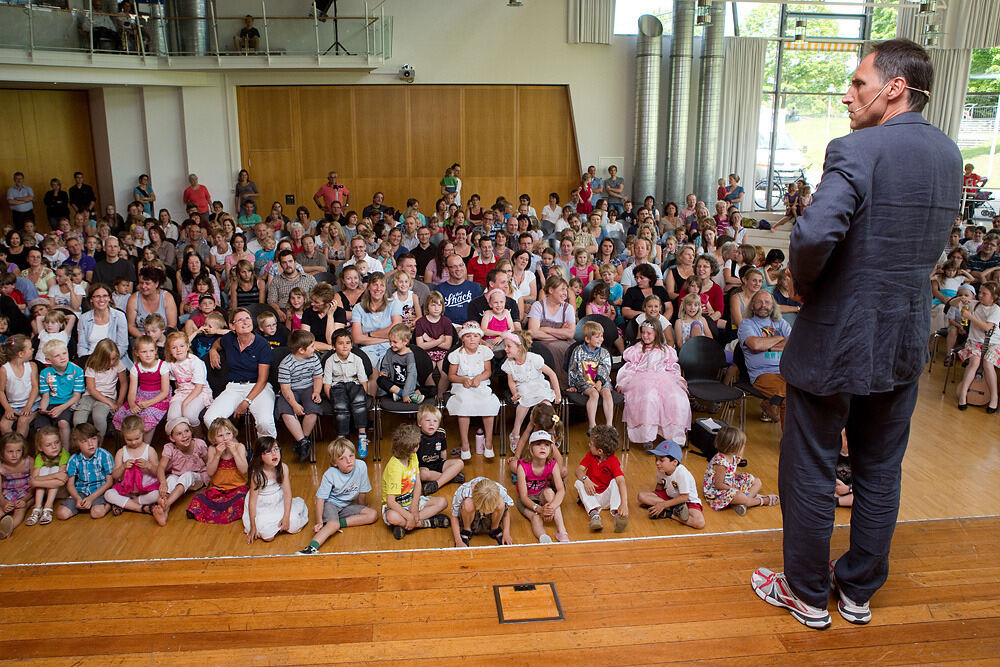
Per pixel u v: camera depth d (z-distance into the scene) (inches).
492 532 162.9
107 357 202.7
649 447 216.8
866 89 75.1
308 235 331.3
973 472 197.5
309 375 206.4
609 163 607.2
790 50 629.3
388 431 229.8
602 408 238.8
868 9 620.4
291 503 170.2
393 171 596.4
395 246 341.4
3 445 171.8
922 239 71.8
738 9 613.0
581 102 593.9
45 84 530.6
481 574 89.6
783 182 658.8
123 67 505.4
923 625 80.5
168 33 517.0
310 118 581.0
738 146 627.8
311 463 204.8
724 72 610.9
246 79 563.2
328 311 238.5
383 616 81.9
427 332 232.5
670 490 177.6
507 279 242.5
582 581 88.3
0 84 529.7
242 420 225.1
